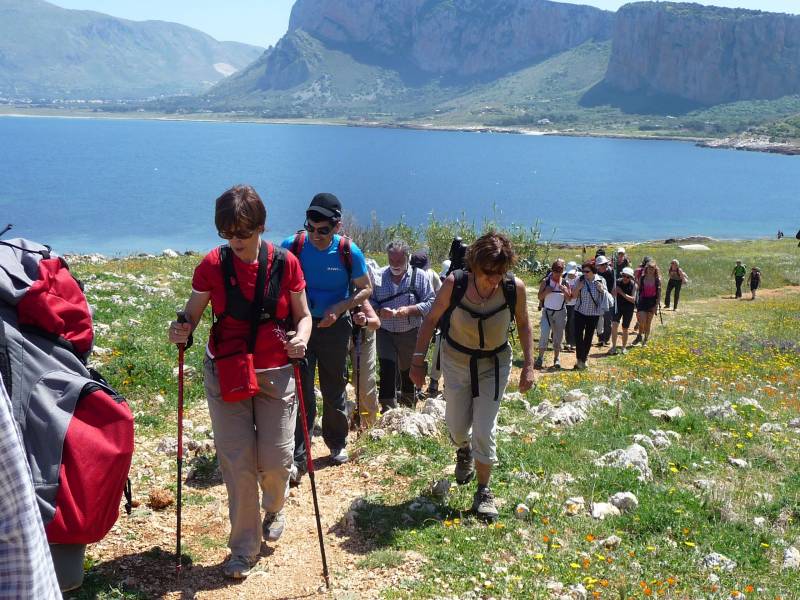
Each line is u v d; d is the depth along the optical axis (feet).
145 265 70.03
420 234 128.67
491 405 17.72
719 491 20.20
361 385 25.64
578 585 14.87
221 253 15.21
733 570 16.16
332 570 15.56
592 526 17.74
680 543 17.22
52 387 11.37
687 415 28.48
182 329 15.14
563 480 20.63
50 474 11.05
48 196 396.37
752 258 146.41
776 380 42.29
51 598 7.27
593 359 52.54
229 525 17.66
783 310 88.84
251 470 15.55
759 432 27.48
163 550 16.24
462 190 472.44
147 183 472.44
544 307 48.14
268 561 15.99
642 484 20.52
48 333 11.68
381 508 18.17
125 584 14.60
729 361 48.16
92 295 45.85
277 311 15.44
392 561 15.64
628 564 15.96
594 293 46.55
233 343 15.23
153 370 29.50
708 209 404.36
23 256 12.01
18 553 7.03
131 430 11.78
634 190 496.64
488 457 17.72
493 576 15.11
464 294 17.33
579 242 278.26
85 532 11.30
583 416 28.09
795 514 19.39
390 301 28.63
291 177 534.37
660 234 307.78
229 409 15.48
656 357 49.39
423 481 19.84
